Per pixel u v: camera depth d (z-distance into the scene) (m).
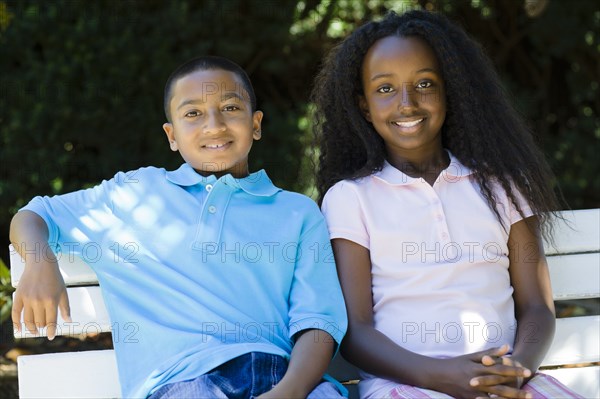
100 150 5.71
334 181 3.15
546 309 2.87
